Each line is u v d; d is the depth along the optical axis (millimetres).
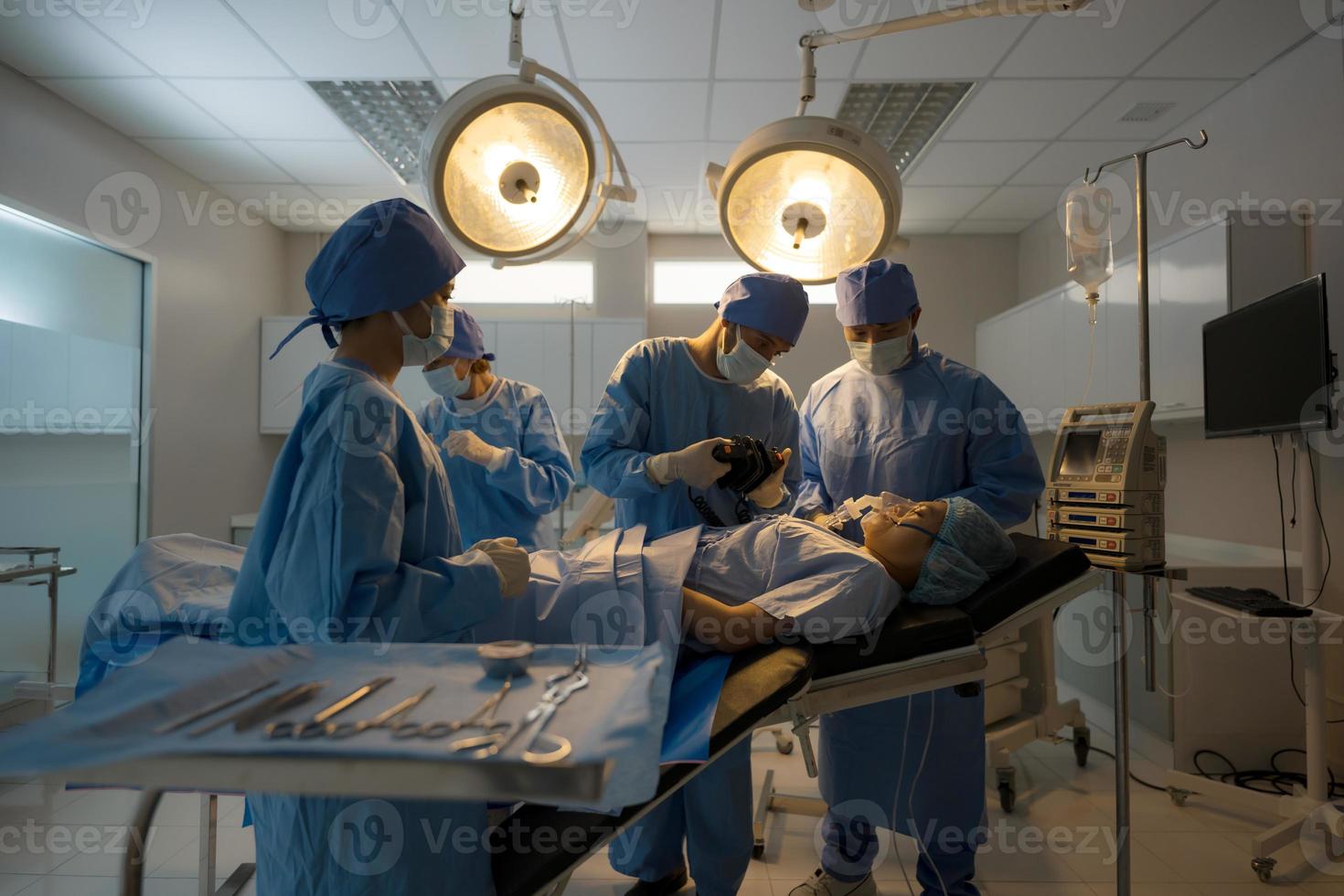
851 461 1793
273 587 860
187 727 560
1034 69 2877
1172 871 1934
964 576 1342
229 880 1813
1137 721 2785
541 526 2336
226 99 3129
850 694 1141
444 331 1053
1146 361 1771
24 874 1887
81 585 3254
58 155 3080
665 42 2715
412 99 3213
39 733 530
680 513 1626
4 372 2891
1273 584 2516
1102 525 1761
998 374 4500
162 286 3707
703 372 1647
